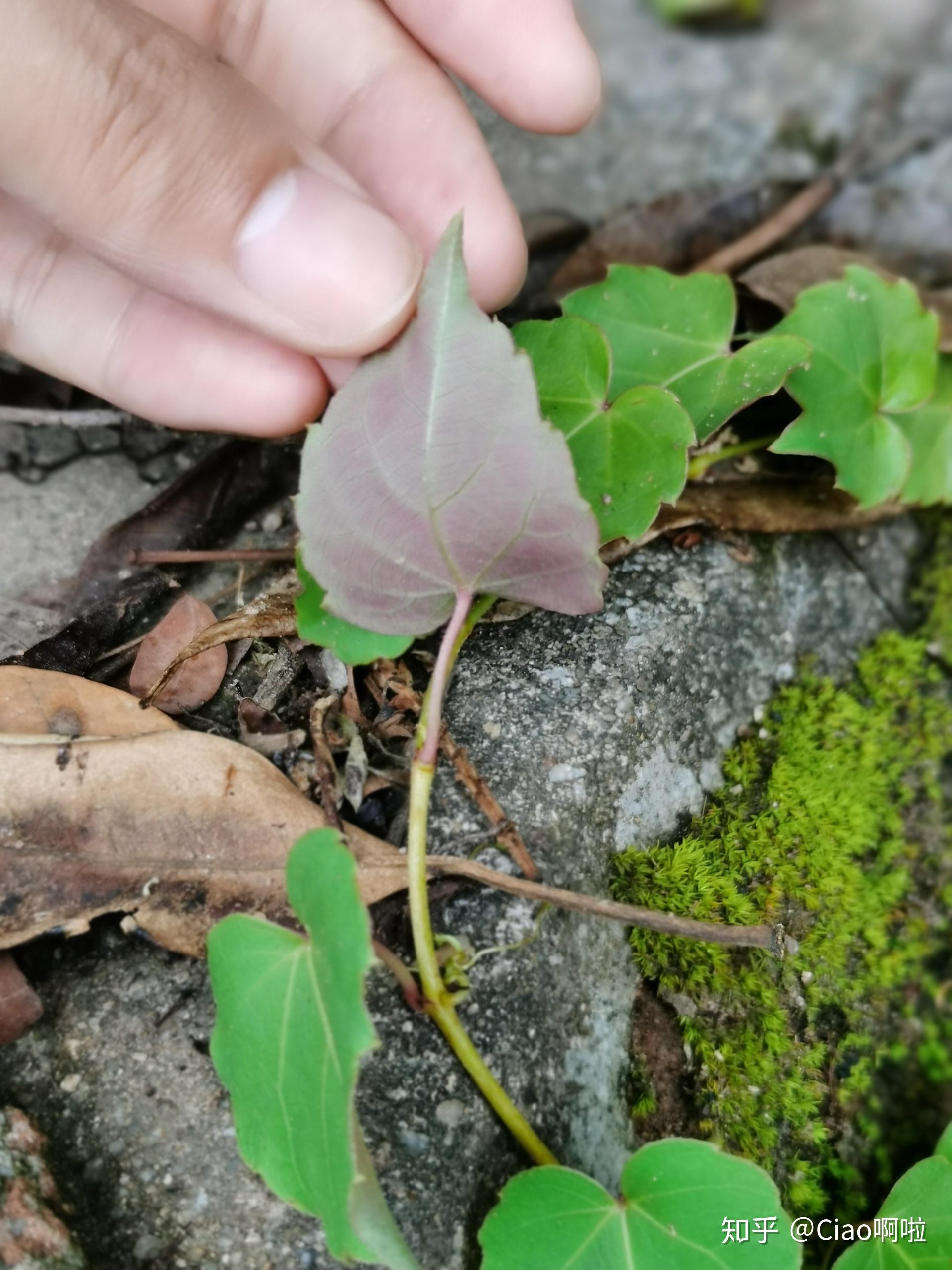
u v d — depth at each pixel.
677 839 0.12
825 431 0.12
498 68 0.12
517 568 0.09
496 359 0.08
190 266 0.10
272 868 0.10
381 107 0.12
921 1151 0.13
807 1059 0.12
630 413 0.10
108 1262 0.09
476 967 0.10
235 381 0.12
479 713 0.11
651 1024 0.11
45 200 0.09
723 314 0.12
